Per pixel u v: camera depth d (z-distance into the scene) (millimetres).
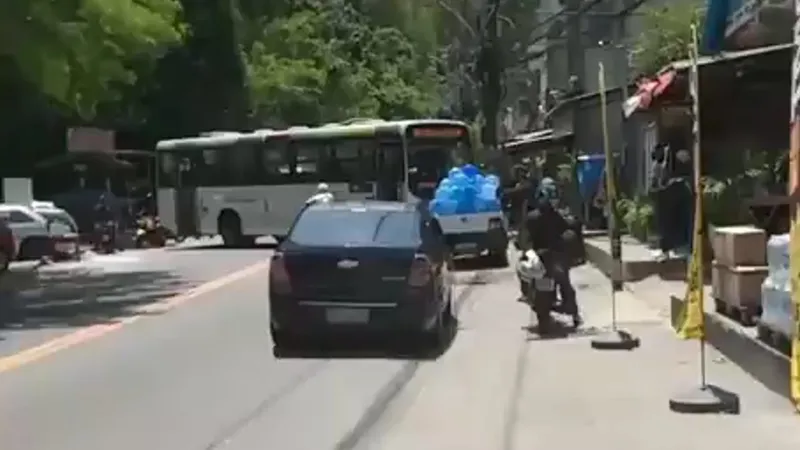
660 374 12672
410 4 75500
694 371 12766
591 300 19922
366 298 14625
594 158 35156
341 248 14758
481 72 54375
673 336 15562
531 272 16219
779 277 11617
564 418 10398
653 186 25891
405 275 14617
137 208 49031
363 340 15703
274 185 37375
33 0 24484
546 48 62562
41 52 25359
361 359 14180
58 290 24766
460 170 27969
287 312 14758
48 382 12648
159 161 40969
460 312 19031
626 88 29719
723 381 12039
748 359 12453
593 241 28984
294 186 36781
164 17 32312
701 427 9906
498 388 12031
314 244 14898
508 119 76250
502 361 13898
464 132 33375
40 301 22484
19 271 30156
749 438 9453
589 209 35031
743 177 21531
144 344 15648
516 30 61344
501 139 64875
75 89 29828
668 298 19766
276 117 60375
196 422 10359
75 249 33906
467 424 10172
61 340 16297
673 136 24344
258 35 60688
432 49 74938
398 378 12758
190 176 39875
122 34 29906
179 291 23453
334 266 14672
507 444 9328
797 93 10609
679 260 22469
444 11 70562
